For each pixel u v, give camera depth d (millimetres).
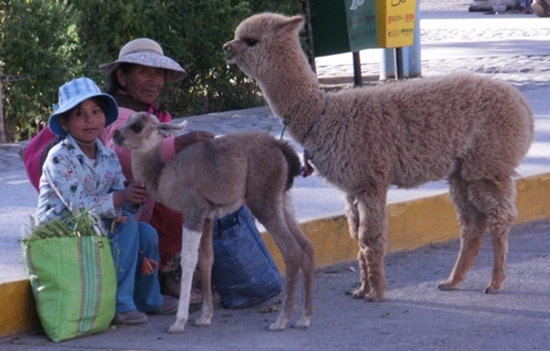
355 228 8547
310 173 8398
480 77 8383
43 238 7426
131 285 7922
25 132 16875
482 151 8211
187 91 18953
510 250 10266
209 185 7348
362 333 7523
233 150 7402
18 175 13180
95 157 7871
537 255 10016
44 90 15961
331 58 28562
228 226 8188
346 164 8008
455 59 25984
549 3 43812
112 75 8688
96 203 7570
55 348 7277
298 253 7535
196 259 7543
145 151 7535
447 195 10914
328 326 7742
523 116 8367
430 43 31984
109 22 16891
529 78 21375
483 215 8617
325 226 9836
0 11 15734
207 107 19438
